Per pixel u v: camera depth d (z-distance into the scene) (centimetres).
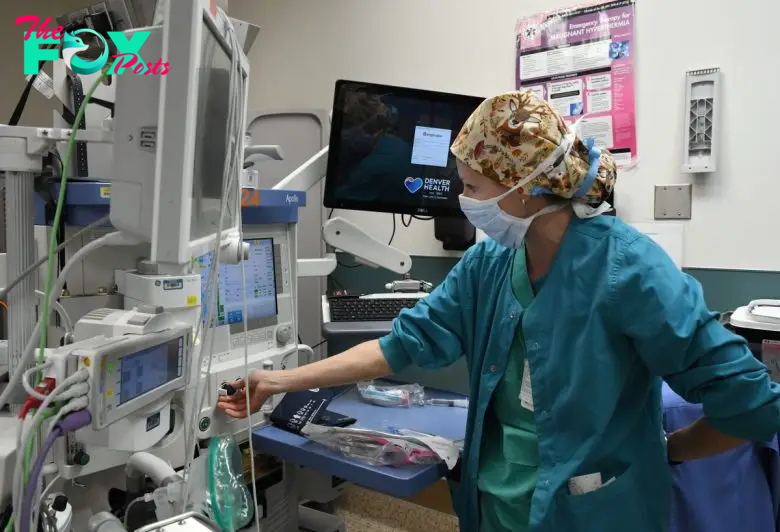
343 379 135
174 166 68
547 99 201
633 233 106
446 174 180
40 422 70
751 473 122
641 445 110
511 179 105
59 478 96
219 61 83
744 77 169
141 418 87
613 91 189
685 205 179
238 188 95
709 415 101
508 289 121
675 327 97
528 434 116
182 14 66
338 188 174
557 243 112
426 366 135
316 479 200
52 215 109
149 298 100
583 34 193
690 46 177
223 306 141
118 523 89
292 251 162
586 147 109
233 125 86
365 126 172
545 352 110
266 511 173
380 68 240
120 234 77
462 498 129
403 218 223
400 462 129
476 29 215
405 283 197
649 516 110
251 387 134
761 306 142
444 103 176
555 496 105
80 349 76
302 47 262
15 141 88
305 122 236
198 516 87
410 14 230
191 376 104
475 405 129
